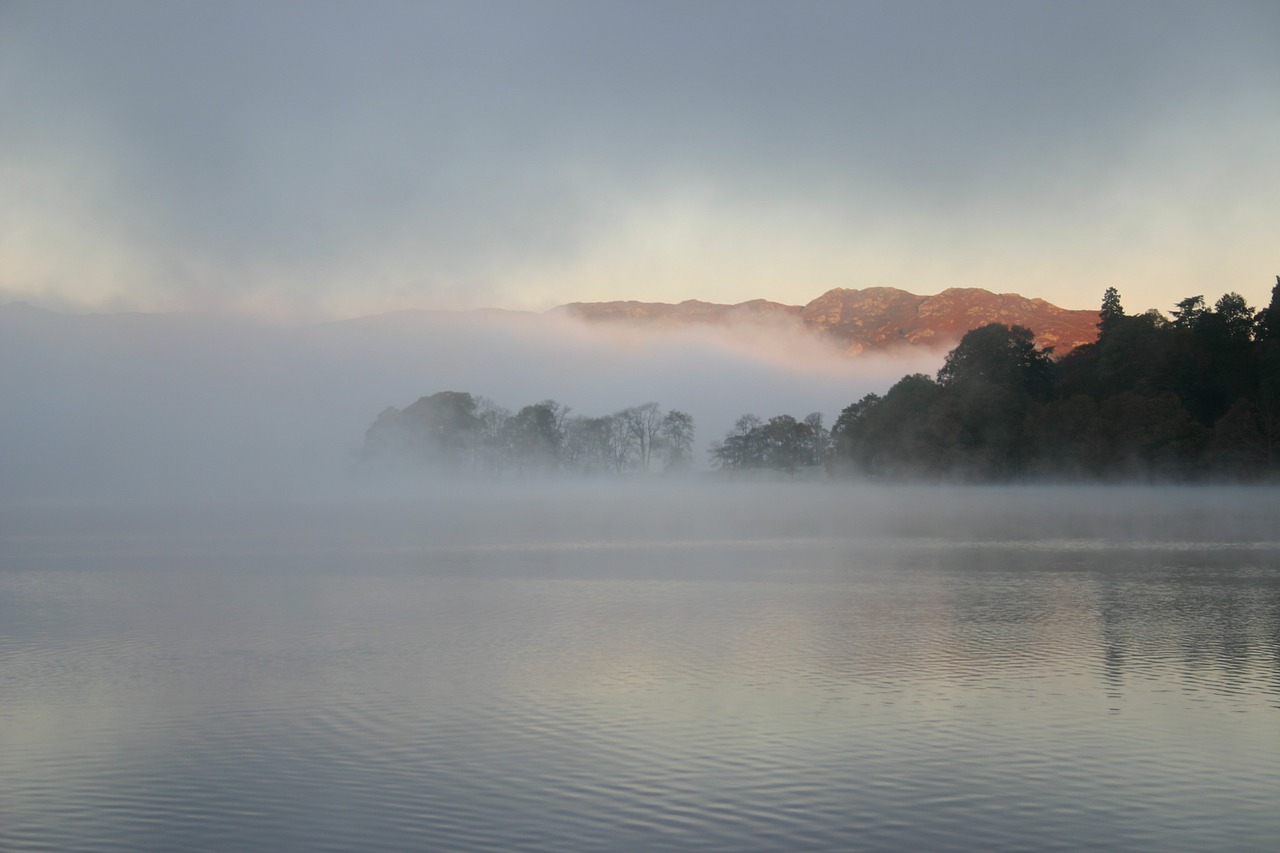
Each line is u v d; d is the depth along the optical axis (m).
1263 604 50.88
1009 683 33.69
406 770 25.28
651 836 21.14
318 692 33.22
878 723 28.98
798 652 39.28
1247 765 25.06
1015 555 78.56
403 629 45.69
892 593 56.62
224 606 53.88
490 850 20.47
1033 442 183.00
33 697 33.00
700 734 28.02
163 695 33.09
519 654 39.34
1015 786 23.77
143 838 21.31
